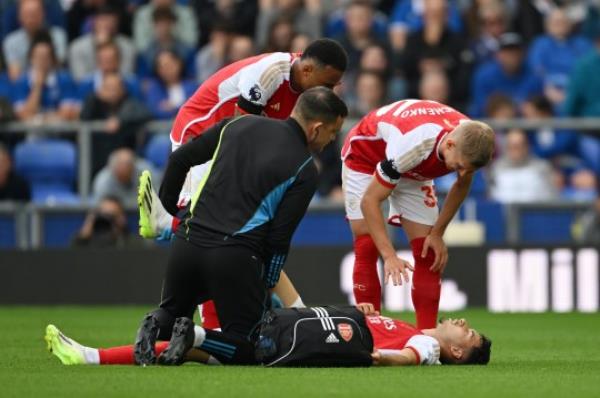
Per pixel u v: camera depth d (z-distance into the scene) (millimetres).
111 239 50406
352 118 52000
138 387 20688
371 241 28766
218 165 24406
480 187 50781
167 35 58844
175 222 29141
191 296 24703
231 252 23859
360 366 24062
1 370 23672
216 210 24141
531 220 50062
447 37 57156
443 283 49125
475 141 25547
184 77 58688
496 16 59938
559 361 27688
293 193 24125
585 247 48594
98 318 43750
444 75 55938
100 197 51438
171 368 23453
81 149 51812
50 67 57094
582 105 54750
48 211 51156
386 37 59562
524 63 56500
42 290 50844
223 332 23984
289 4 59500
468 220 50000
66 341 24281
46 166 52156
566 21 60000
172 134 30031
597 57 54656
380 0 63688
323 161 51188
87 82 57188
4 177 51750
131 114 51594
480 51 58750
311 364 23812
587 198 50750
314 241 50281
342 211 50062
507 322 42875
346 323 24000
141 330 23844
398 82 55969
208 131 24875
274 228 24078
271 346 23719
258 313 24109
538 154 51531
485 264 48938
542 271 48781
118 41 58562
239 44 56031
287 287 28672
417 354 24672
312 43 28000
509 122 51406
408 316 44500
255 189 24047
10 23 60875
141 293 50438
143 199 28875
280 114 28672
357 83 54250
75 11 62406
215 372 22812
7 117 52281
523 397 19969
